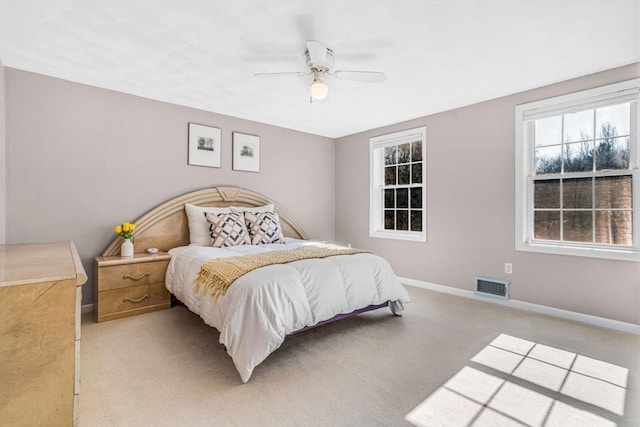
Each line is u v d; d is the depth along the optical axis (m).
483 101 3.57
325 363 2.11
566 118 3.06
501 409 1.63
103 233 3.24
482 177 3.58
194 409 1.62
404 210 4.50
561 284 3.02
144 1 1.87
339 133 5.14
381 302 2.80
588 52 2.47
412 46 2.37
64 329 1.15
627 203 2.73
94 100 3.18
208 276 2.41
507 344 2.39
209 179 4.01
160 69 2.79
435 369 2.03
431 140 4.07
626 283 2.68
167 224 3.60
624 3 1.88
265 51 2.46
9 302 1.06
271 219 3.94
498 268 3.46
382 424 1.52
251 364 1.86
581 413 1.60
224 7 1.92
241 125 4.29
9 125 2.77
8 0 1.87
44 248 2.18
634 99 2.64
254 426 1.50
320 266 2.49
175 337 2.52
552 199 3.15
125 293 2.97
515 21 2.06
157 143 3.58
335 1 1.85
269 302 2.01
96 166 3.20
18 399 1.08
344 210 5.29
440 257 3.98
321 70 2.45
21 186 2.82
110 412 1.58
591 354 2.23
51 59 2.62
